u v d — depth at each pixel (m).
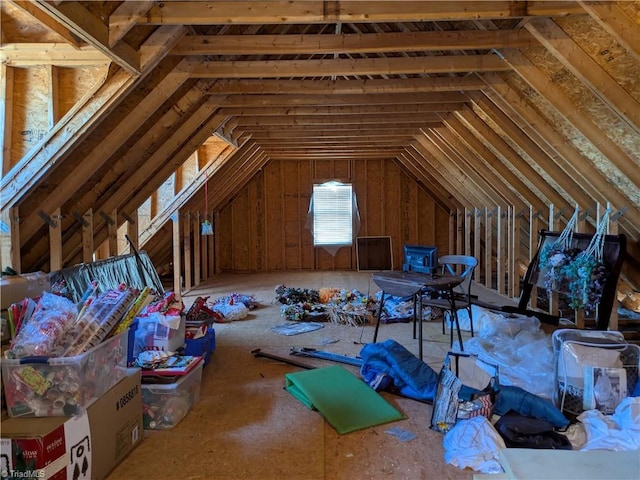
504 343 3.47
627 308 5.46
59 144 2.87
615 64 2.72
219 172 6.41
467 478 2.02
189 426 2.51
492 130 4.70
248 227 9.15
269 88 3.99
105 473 2.02
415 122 5.51
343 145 7.40
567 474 1.74
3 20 2.69
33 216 3.29
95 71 2.83
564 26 2.79
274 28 3.46
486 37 3.06
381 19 2.57
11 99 2.83
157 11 2.52
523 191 5.36
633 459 1.85
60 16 2.08
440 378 2.54
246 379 3.21
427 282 3.39
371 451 2.24
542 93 3.29
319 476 2.04
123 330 2.17
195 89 3.93
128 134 3.41
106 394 2.04
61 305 2.10
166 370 2.52
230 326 4.67
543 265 4.61
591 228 4.66
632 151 3.26
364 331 4.44
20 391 1.82
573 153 3.79
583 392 2.43
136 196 4.75
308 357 3.63
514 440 2.14
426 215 9.17
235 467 2.11
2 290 2.12
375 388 2.93
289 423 2.54
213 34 3.26
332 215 9.10
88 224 3.94
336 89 4.06
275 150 7.81
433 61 3.49
